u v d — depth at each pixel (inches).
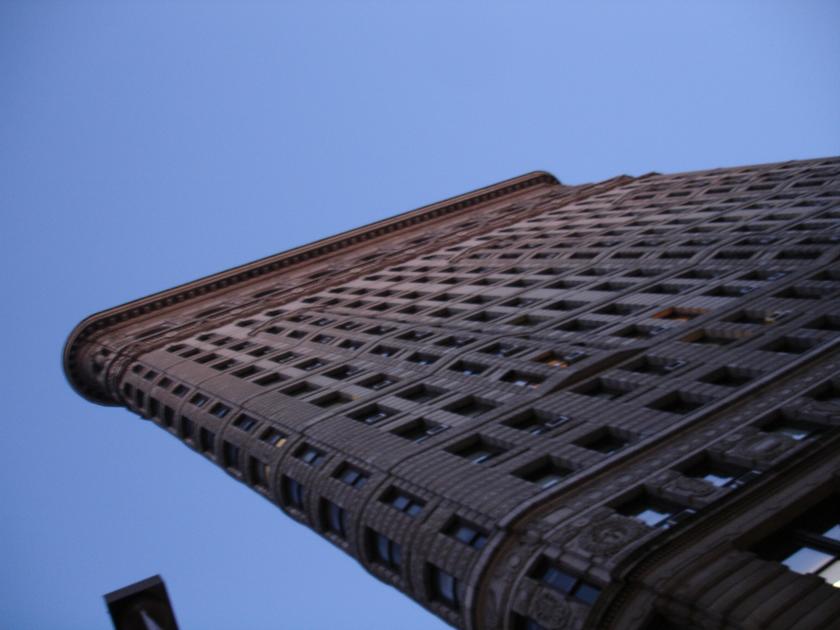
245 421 1834.4
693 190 2758.4
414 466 1275.8
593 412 1264.8
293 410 1708.9
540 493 1064.8
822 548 858.1
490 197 4028.1
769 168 2711.6
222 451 1871.3
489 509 1085.1
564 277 2133.4
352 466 1403.8
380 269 3070.9
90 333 3240.7
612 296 1833.2
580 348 1562.5
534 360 1568.7
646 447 1101.1
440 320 2076.8
